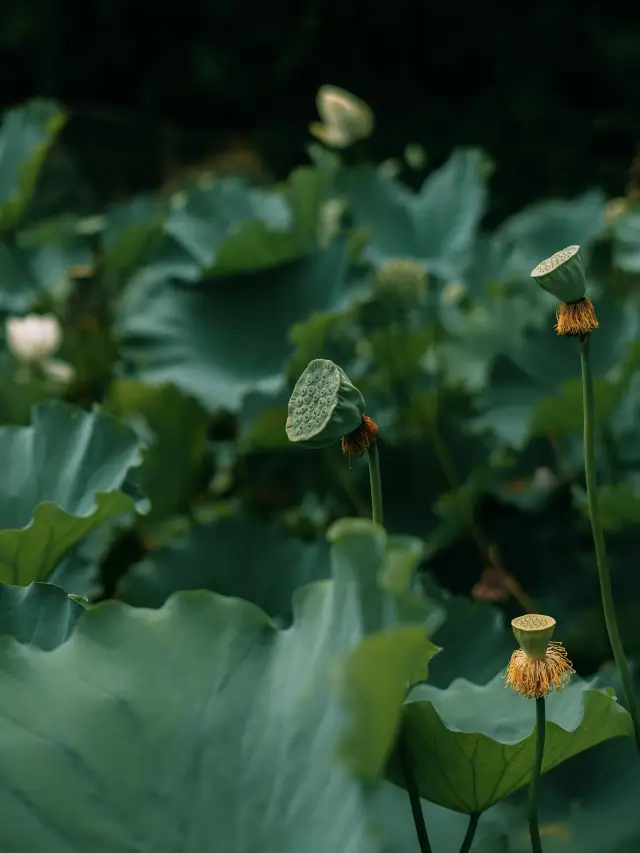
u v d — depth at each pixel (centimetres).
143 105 1402
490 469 325
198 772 163
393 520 344
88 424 229
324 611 168
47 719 164
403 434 357
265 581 270
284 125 1377
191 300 382
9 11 1358
